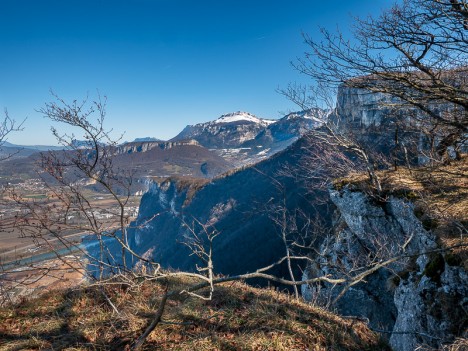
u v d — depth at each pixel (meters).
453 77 5.65
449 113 6.32
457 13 4.70
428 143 9.74
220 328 4.19
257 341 3.82
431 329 5.84
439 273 6.20
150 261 3.91
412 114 7.29
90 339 3.94
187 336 3.98
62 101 3.41
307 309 4.99
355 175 11.28
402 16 5.11
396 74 5.64
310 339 4.03
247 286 6.03
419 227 7.66
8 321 4.46
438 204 7.64
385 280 9.97
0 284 3.60
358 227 10.41
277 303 4.89
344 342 4.15
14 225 3.21
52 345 3.81
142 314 4.46
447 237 6.54
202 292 5.26
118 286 5.20
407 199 8.61
